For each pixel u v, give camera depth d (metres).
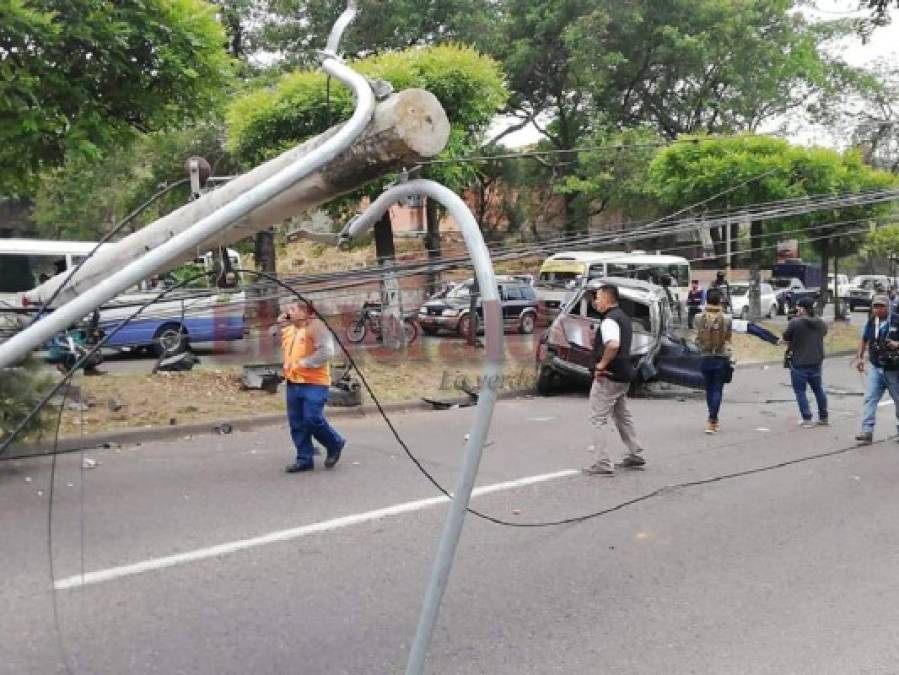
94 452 8.38
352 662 4.01
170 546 5.53
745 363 18.72
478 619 4.55
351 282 5.56
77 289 3.50
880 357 9.46
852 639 4.34
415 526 6.15
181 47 8.55
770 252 29.78
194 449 8.73
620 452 9.04
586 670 3.97
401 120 2.93
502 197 32.69
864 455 8.98
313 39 22.86
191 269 5.85
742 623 4.54
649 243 31.50
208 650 4.04
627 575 5.26
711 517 6.56
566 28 28.97
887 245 33.06
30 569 3.71
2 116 7.84
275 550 5.55
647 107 33.88
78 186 23.61
